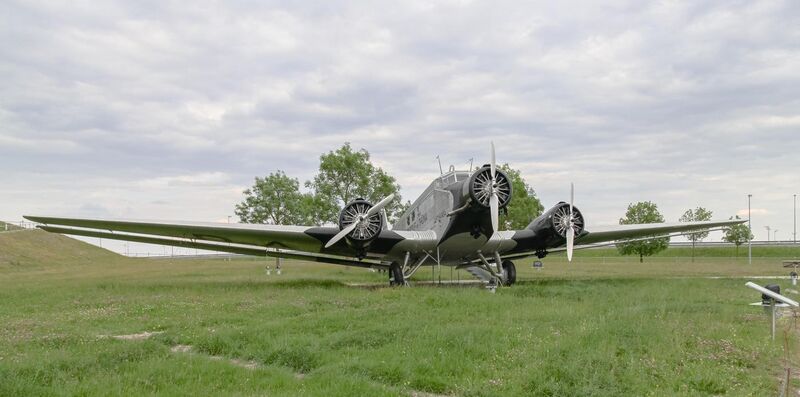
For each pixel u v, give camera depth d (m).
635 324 9.92
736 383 6.65
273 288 19.31
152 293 17.62
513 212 53.56
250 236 19.77
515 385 6.54
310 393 6.34
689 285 19.16
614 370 7.02
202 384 6.78
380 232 19.22
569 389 6.34
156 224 18.25
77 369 7.37
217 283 22.52
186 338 9.66
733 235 54.88
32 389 6.38
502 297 14.82
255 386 6.72
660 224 22.58
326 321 11.04
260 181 48.16
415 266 21.78
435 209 20.75
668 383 6.62
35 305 15.16
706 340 8.69
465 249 20.84
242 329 10.18
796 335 9.48
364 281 26.22
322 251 21.77
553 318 11.17
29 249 53.50
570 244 20.30
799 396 6.29
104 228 19.20
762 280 22.08
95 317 12.49
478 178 18.73
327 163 43.56
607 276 26.91
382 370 7.21
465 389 6.52
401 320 11.05
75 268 45.38
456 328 9.73
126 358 8.05
